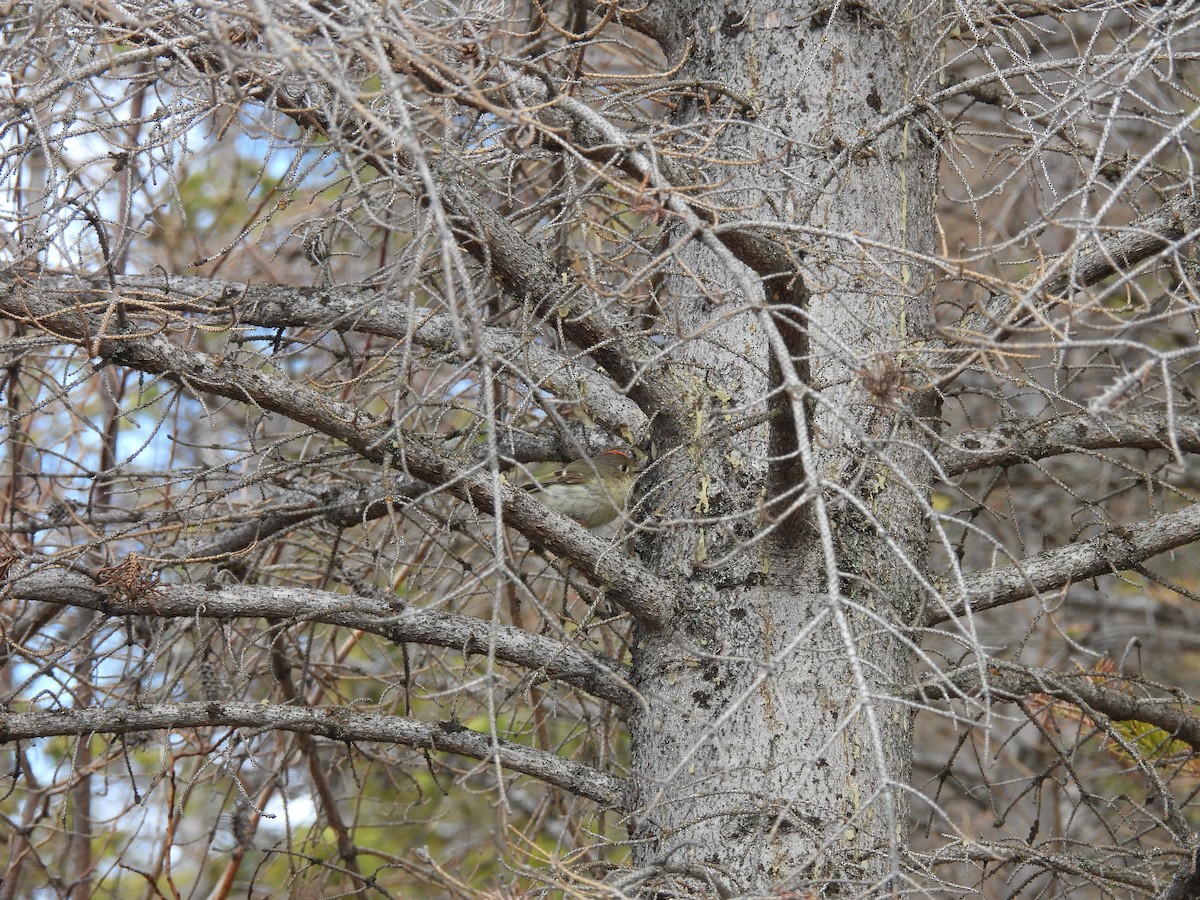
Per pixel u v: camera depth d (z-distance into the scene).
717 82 5.17
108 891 7.10
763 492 4.93
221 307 5.05
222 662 6.24
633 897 3.99
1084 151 5.14
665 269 5.00
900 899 3.93
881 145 5.32
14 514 6.50
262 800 6.98
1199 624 9.80
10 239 4.48
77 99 4.20
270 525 6.03
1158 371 4.21
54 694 5.03
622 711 6.30
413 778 6.87
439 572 6.02
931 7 5.28
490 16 4.04
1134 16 4.66
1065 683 5.15
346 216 4.91
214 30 3.47
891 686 4.83
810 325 3.79
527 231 5.67
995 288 3.68
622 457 5.77
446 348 5.11
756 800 4.59
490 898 4.00
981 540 9.41
